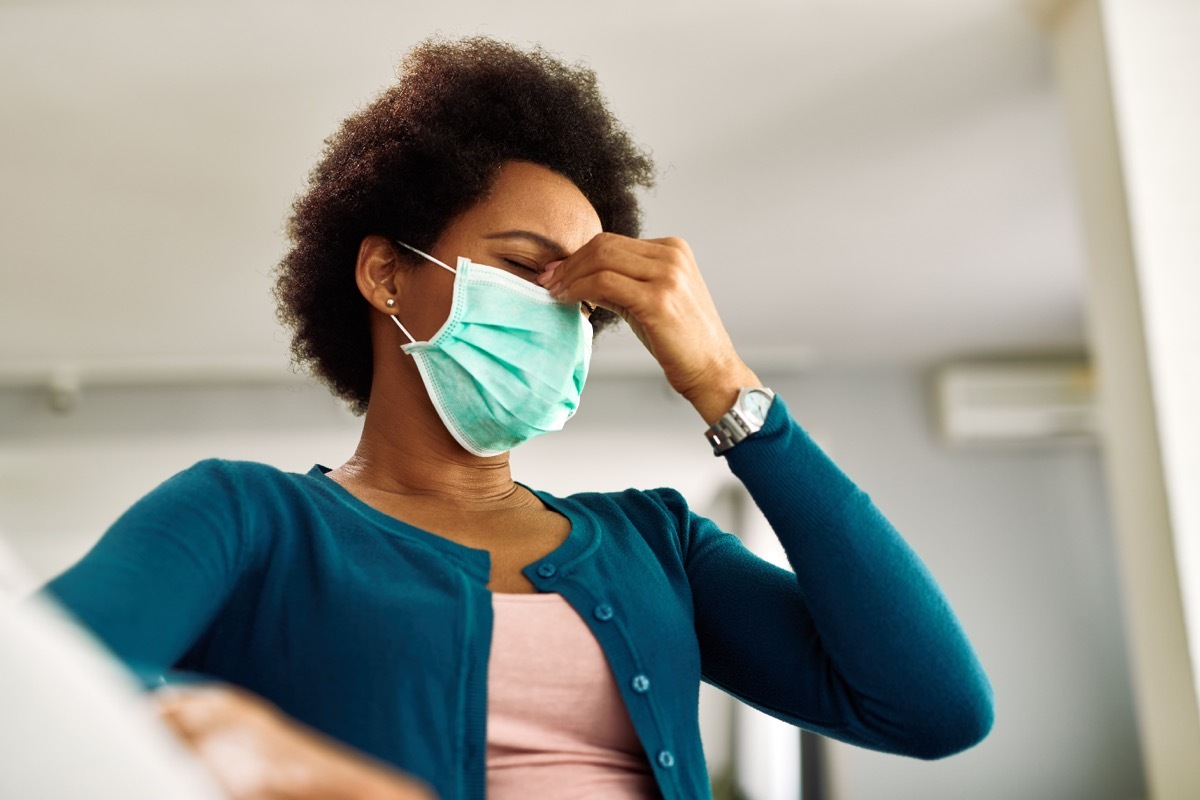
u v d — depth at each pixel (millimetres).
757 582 1180
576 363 1201
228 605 917
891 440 5938
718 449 1101
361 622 901
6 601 467
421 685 883
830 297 5262
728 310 5398
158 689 662
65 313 5074
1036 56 3645
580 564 1043
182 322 5191
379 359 1225
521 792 909
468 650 916
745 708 5992
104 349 5422
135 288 4867
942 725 1055
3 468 5773
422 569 970
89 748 431
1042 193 4406
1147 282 3078
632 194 1479
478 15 3447
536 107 1322
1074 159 3406
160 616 785
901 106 3895
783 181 4309
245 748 567
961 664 1061
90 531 6211
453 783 861
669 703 1004
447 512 1107
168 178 4113
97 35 3443
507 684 940
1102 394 3232
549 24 3500
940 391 5930
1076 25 3391
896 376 6016
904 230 4668
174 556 829
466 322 1171
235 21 3410
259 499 953
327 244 1314
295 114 3807
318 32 3463
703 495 6227
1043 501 5938
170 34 3453
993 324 5582
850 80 3766
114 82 3645
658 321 1092
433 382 1163
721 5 3430
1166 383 3021
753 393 1099
